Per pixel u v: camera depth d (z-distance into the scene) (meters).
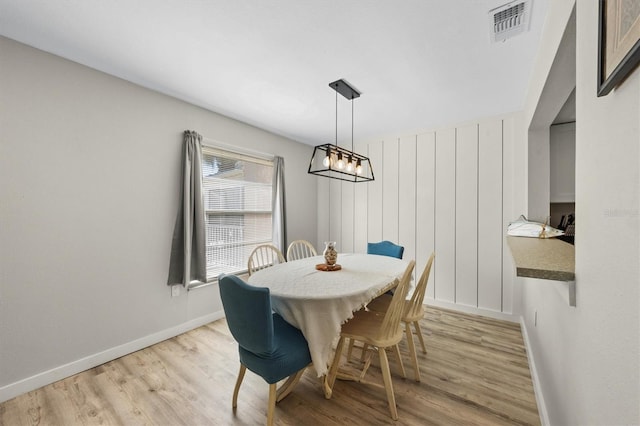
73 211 2.10
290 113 3.17
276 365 1.48
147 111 2.54
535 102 2.07
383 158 4.02
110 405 1.76
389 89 2.55
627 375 0.57
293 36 1.81
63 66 2.04
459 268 3.42
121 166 2.37
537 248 1.41
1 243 1.80
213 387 1.94
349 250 4.37
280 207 3.88
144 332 2.53
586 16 0.88
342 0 1.49
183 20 1.66
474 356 2.34
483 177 3.27
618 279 0.62
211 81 2.42
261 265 3.72
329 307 1.68
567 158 2.61
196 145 2.85
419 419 1.64
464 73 2.25
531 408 1.72
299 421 1.63
